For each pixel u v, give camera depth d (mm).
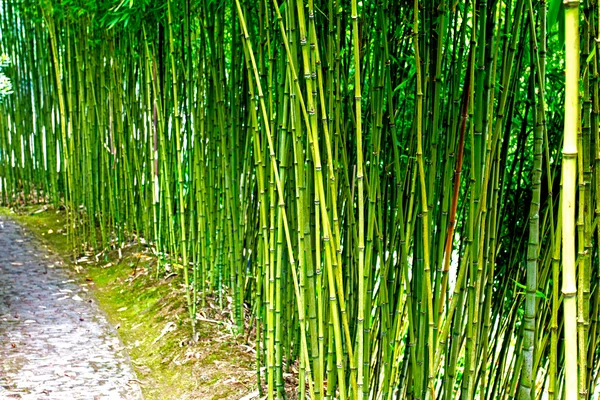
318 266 1497
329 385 1601
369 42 1631
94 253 3607
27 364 2250
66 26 3613
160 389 2145
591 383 1395
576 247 1307
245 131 2326
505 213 1604
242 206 2314
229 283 2611
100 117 3547
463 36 1356
